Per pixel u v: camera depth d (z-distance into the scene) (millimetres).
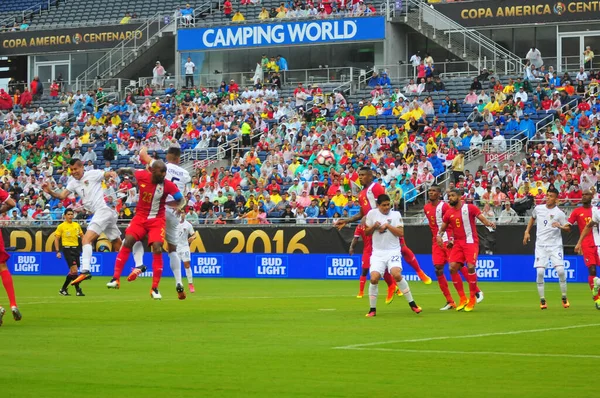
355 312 42156
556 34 106938
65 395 21328
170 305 46406
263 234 78875
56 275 84062
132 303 47750
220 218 80625
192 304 47062
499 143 85812
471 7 108500
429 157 84562
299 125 97188
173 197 45250
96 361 26250
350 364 25703
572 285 66375
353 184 80688
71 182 47344
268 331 33750
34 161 104438
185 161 98312
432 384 22625
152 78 121000
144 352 28062
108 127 107750
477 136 87188
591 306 45938
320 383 22812
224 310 43344
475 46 108125
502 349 28594
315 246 77125
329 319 38531
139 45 125875
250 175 87188
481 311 42625
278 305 46562
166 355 27422
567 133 86188
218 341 30734
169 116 107625
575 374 23969
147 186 45000
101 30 128375
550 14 106062
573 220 46938
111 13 131750
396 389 22016
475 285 42625
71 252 56469
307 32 113750
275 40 115125
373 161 85125
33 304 47125
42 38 131500
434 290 60438
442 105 95250
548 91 93562
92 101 115000
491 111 92750
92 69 128500
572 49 106562
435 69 110438
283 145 93188
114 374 24094
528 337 31688
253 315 40625
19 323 36719
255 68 117438
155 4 130000
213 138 99188
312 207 81000
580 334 32625
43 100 122312
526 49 108312
